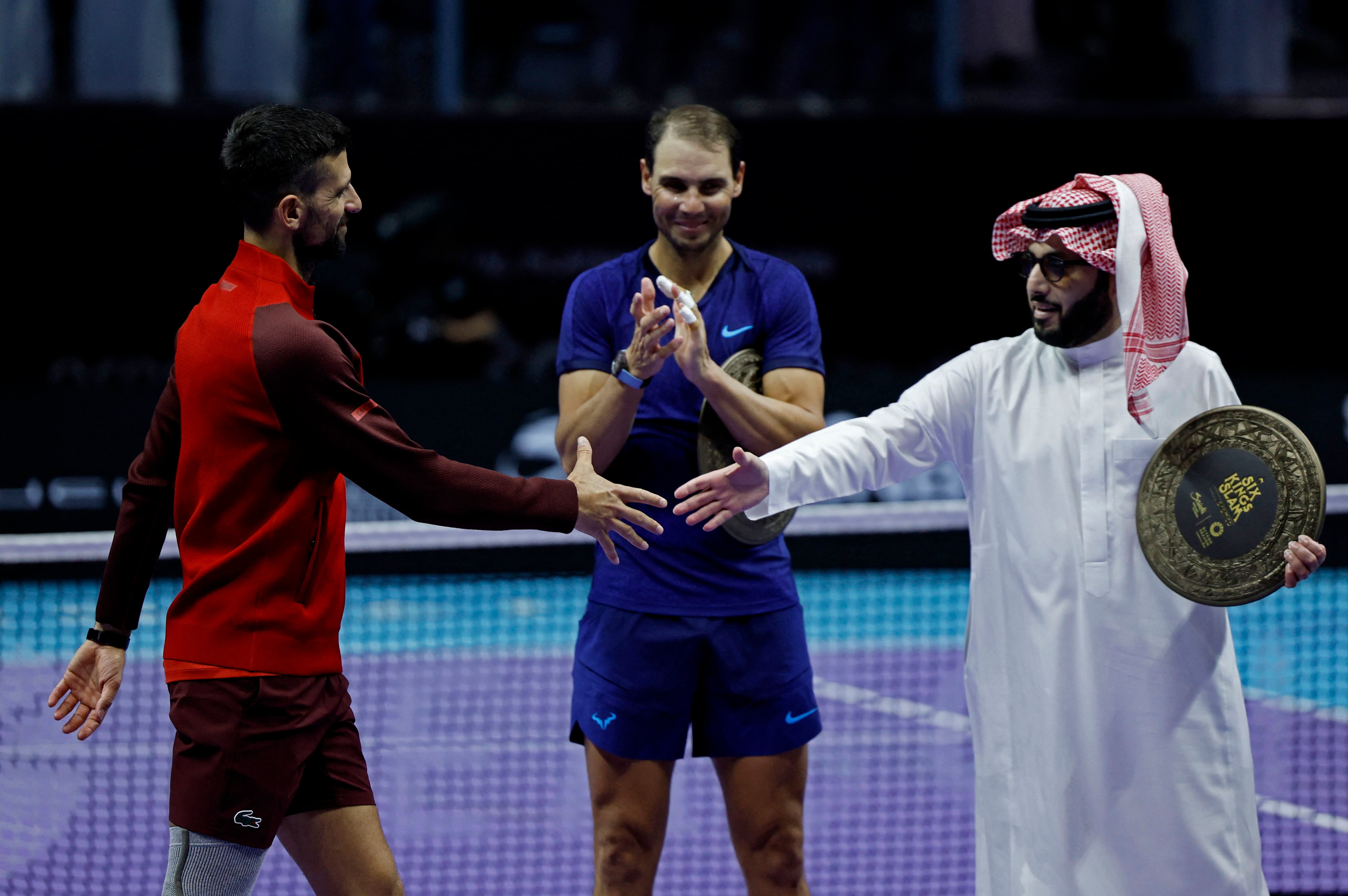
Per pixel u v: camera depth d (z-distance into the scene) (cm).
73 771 1606
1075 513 808
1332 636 1878
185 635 782
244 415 767
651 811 964
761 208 3067
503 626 2434
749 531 940
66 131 2880
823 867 1291
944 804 1480
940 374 876
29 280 2936
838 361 3131
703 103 3219
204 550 786
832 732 1788
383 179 3000
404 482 781
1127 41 3194
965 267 3103
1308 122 2997
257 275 789
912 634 2355
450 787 1535
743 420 912
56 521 2584
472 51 3200
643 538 960
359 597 2634
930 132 3045
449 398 2641
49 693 1955
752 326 983
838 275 3106
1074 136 3025
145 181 2919
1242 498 764
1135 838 795
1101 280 800
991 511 838
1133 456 802
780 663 961
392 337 2903
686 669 955
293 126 788
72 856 1310
